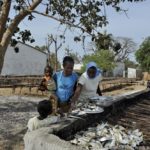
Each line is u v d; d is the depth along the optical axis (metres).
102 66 31.95
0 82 14.55
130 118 3.29
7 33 5.02
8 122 6.95
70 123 2.50
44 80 5.61
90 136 2.46
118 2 5.48
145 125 3.06
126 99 3.92
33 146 2.06
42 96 12.05
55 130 2.28
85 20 5.39
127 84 22.31
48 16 4.98
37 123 2.76
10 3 4.95
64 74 3.29
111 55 33.19
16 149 4.90
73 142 2.33
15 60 27.27
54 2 5.57
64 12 5.62
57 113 2.98
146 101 4.44
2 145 5.06
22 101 10.48
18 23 5.01
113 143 2.38
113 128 2.74
